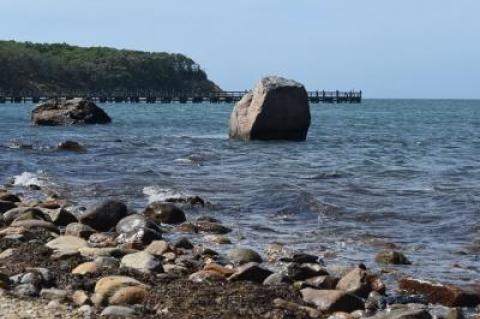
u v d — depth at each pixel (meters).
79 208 13.31
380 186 17.31
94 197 15.49
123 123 45.59
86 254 9.48
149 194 15.62
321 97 119.00
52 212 12.72
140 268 8.76
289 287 8.08
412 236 11.82
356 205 14.65
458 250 10.71
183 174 19.14
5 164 20.66
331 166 21.44
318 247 10.84
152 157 23.31
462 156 25.56
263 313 7.11
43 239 10.58
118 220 12.01
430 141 33.22
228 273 8.67
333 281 8.34
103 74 145.25
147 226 11.46
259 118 29.08
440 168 21.42
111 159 22.58
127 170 19.83
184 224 12.20
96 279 8.15
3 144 26.22
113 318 6.79
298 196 15.12
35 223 11.43
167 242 10.71
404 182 18.14
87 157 23.02
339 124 50.88
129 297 7.43
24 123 43.84
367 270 9.23
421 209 14.21
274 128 29.28
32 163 21.08
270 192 15.75
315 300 7.68
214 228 12.08
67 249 9.64
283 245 10.92
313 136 34.81
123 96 113.56
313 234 11.92
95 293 7.56
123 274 8.35
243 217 13.52
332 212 13.87
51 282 8.03
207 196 15.52
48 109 42.41
